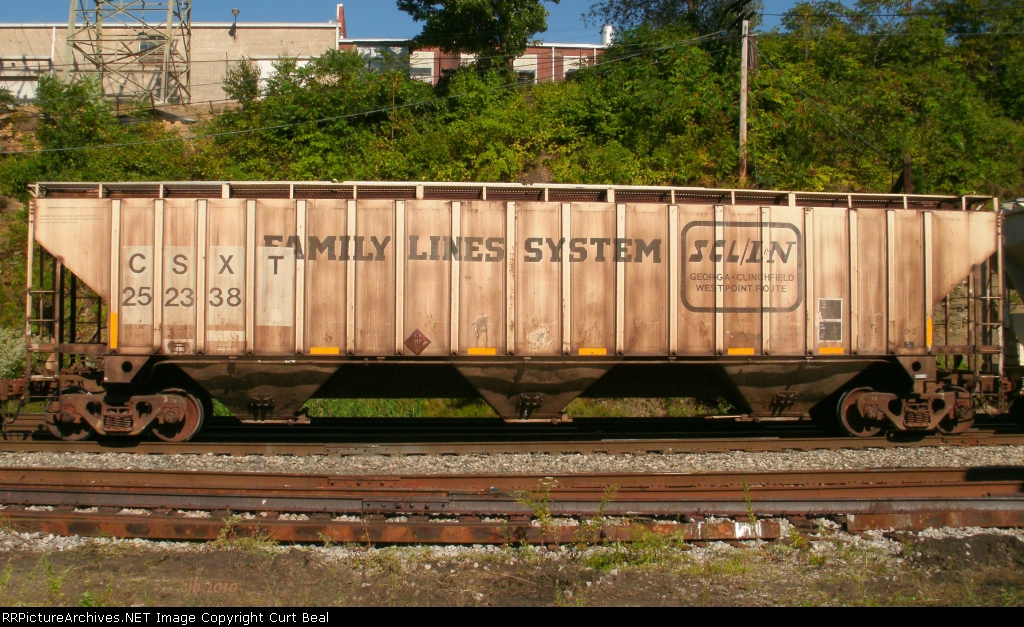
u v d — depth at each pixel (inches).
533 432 436.1
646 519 259.9
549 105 846.5
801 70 896.3
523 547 234.8
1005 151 802.8
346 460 356.8
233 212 372.8
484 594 206.7
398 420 473.7
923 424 409.4
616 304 384.8
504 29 936.9
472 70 906.7
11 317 623.5
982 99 915.4
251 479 297.9
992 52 999.6
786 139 789.9
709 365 402.9
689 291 390.9
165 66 1037.8
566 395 400.5
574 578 216.1
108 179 763.4
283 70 909.2
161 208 370.9
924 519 258.5
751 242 395.2
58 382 387.5
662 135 799.1
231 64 1144.2
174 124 904.3
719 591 210.4
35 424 431.2
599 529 242.2
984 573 223.3
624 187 388.8
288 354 374.0
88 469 301.0
